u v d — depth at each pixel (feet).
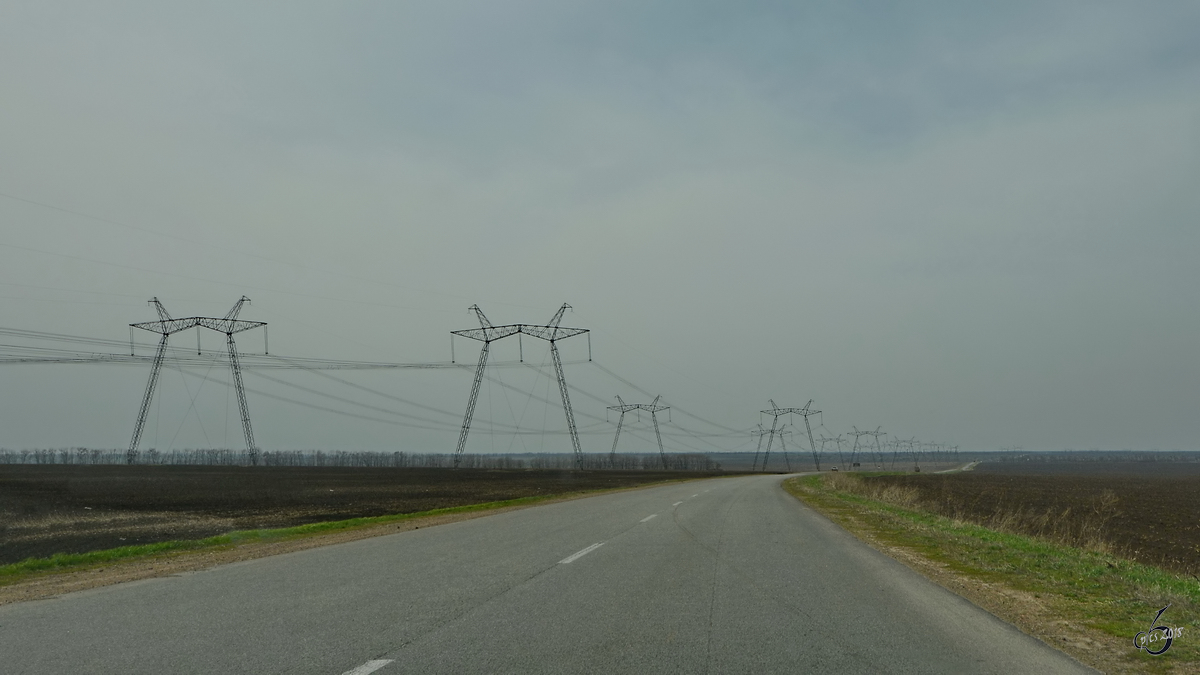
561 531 63.41
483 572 39.40
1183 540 96.43
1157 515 133.59
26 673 20.39
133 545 62.44
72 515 92.32
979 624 28.58
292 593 32.78
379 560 44.21
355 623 26.78
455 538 57.62
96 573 40.60
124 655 22.26
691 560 45.06
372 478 222.28
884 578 39.50
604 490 162.30
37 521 84.33
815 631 26.76
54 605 30.12
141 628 25.81
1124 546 87.51
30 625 26.35
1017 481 275.59
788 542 56.18
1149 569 55.42
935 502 145.79
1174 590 41.93
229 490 148.25
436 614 28.45
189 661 21.67
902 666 22.58
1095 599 34.83
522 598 31.94
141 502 115.03
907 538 61.72
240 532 65.92
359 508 105.40
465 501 122.21
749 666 22.22
